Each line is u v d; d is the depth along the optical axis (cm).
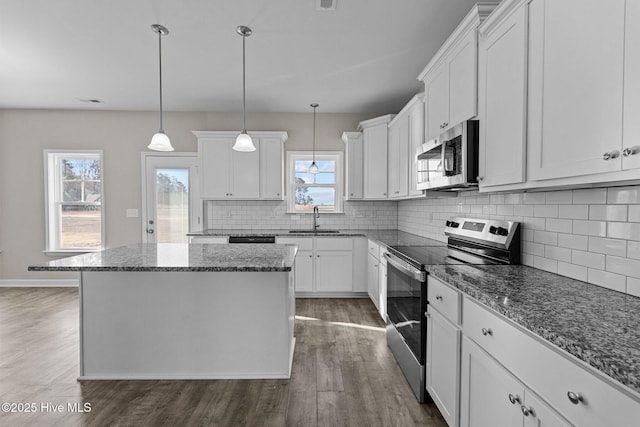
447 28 261
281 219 485
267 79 363
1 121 477
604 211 137
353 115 485
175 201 489
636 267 124
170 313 223
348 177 451
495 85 169
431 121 260
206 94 410
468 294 139
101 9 237
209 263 196
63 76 356
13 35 272
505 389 115
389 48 294
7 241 482
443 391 170
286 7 234
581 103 114
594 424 78
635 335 88
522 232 191
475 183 191
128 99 431
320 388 216
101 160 482
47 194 481
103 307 222
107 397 205
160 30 262
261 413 191
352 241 423
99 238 495
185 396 206
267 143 449
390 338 271
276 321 225
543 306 113
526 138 145
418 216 390
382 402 202
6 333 306
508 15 156
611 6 102
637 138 94
